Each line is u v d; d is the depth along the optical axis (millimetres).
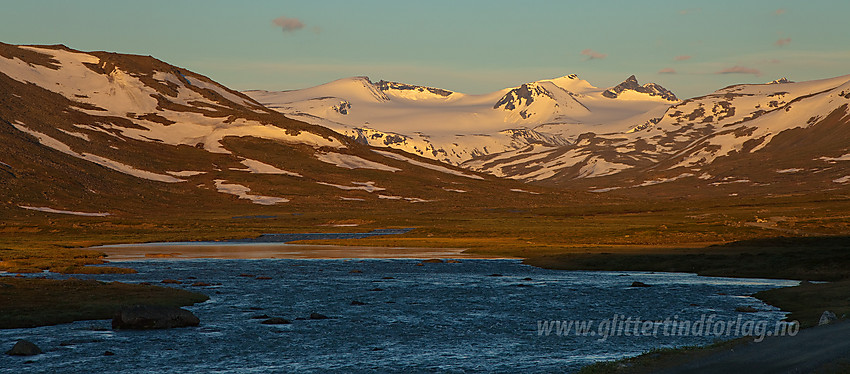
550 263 143875
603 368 47031
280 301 90000
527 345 61625
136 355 57625
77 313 76438
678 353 50438
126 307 71000
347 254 174875
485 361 54844
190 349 60031
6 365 53938
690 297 92750
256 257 165375
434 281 114062
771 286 104812
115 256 167250
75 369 52844
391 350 59688
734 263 130375
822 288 89250
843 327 57812
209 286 105812
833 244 158625
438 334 67250
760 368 43031
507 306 85375
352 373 51438
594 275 124562
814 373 40875
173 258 161875
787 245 164375
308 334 67125
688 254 146875
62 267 129500
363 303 87938
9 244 197250
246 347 60906
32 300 82750
